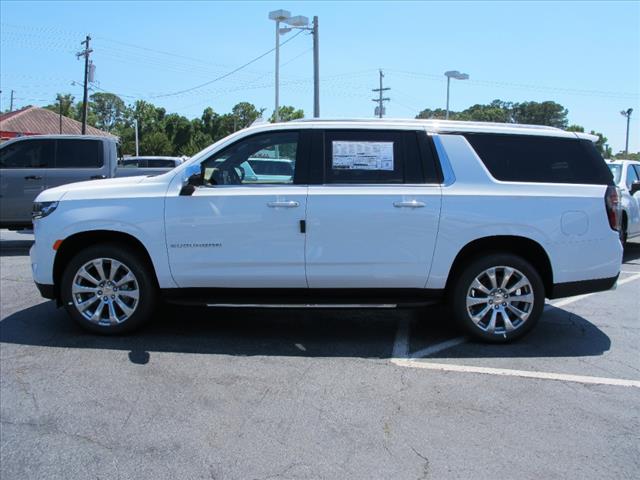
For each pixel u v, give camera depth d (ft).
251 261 16.62
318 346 17.04
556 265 16.78
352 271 16.58
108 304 17.46
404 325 19.38
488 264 16.69
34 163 35.09
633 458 10.84
